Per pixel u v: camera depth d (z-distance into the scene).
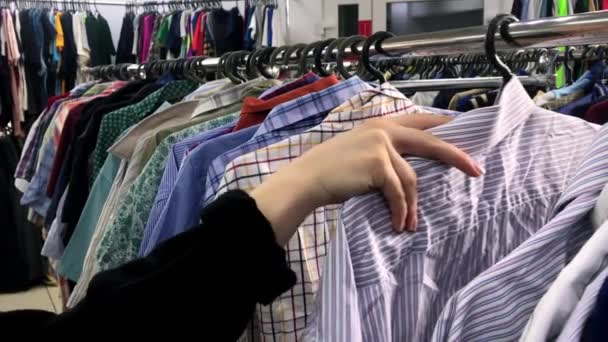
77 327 0.35
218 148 0.72
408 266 0.42
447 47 0.60
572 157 0.52
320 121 0.70
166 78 1.37
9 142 2.81
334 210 0.62
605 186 0.36
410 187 0.41
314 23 2.99
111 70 1.77
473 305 0.35
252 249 0.36
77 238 1.12
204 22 3.24
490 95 1.20
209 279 0.36
